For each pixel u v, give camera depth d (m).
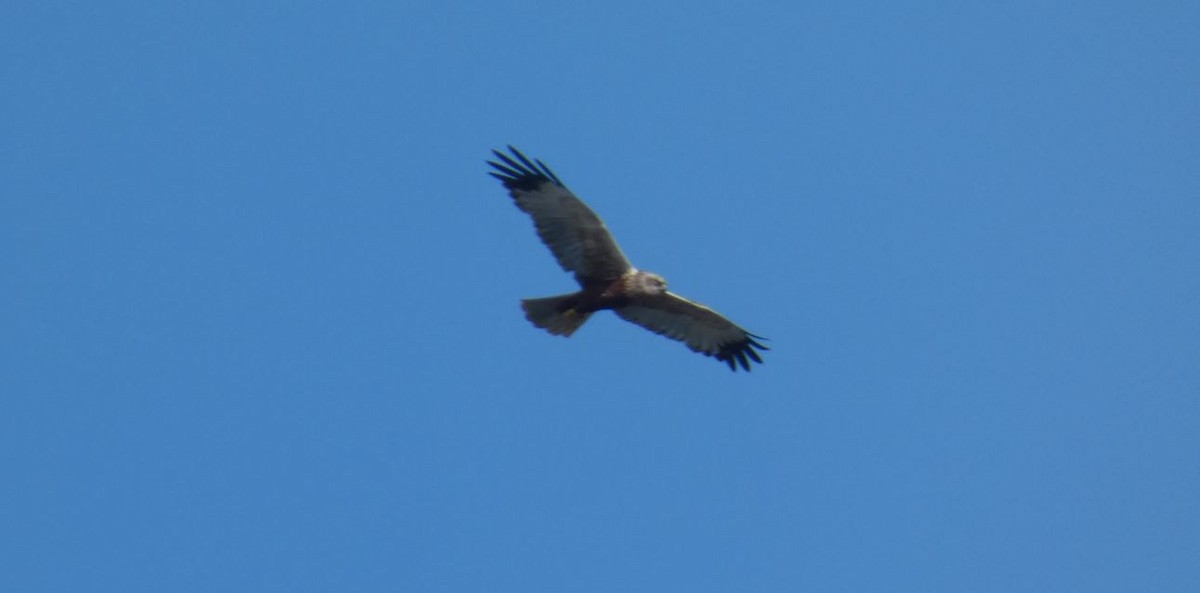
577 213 28.28
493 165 28.70
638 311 30.25
